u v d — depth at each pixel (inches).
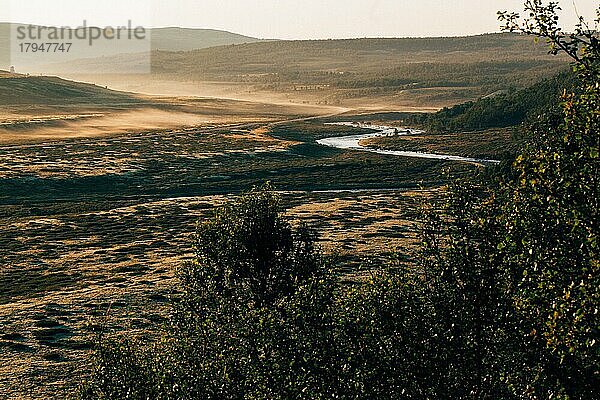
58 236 4082.2
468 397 828.6
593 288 642.2
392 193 5851.4
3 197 5615.2
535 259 706.8
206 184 6392.7
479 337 835.4
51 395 1779.0
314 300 938.7
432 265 897.5
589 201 682.2
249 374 965.2
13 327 2300.7
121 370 1147.3
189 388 1053.2
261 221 1707.7
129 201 5526.6
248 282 1647.4
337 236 3816.4
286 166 7342.5
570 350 643.5
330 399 839.1
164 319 2365.9
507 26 754.8
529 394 751.1
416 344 842.8
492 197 869.8
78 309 2518.5
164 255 3506.4
